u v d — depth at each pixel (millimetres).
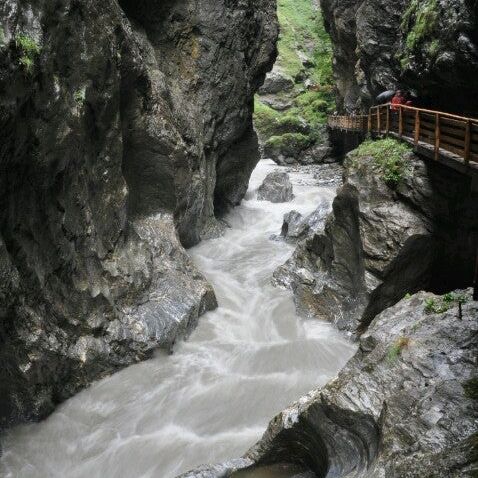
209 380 9461
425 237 10820
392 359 6281
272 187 23812
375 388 5980
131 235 11109
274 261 15828
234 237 18141
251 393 9109
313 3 48750
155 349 9797
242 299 13070
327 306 12219
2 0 6340
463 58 13688
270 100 40281
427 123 11641
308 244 13547
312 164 35719
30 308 7738
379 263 10938
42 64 7086
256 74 19203
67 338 8539
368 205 11406
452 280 11391
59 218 8234
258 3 18219
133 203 11805
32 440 7816
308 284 12797
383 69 22312
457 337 6418
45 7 7168
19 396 7738
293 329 11805
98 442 8055
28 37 6750
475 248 10836
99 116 9156
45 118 7367
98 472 7586
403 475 4379
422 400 5395
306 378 9641
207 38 15680
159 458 7676
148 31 14398
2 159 6637
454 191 10930
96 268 9383
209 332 11023
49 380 8180
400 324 7211
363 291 11234
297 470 6547
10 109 6344
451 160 10344
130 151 11438
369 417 5680
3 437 7621
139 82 11078
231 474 6199
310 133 36656
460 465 4062
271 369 9992
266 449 6547
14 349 7410
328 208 17859
